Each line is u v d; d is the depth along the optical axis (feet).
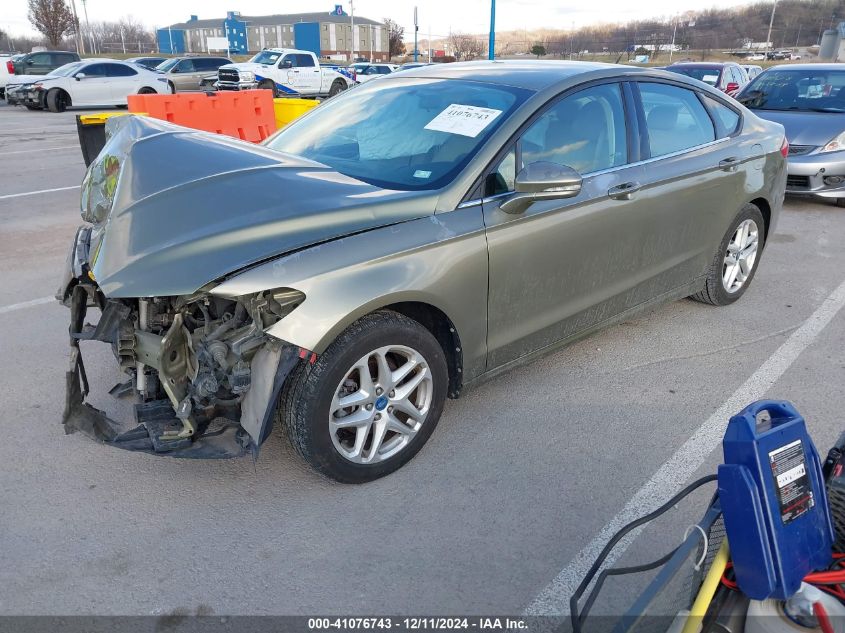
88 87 67.46
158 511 9.25
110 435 9.21
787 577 5.40
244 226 8.68
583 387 12.59
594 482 9.90
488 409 11.80
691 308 16.35
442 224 9.66
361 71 99.76
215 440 9.02
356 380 9.39
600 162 11.92
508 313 10.74
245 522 9.05
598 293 12.25
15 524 8.96
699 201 13.80
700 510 9.25
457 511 9.27
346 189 9.73
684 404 12.03
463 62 13.85
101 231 9.48
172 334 8.61
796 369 13.28
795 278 18.54
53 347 14.07
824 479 6.48
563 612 7.65
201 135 11.21
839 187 25.40
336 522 9.05
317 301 8.43
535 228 10.66
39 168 34.40
